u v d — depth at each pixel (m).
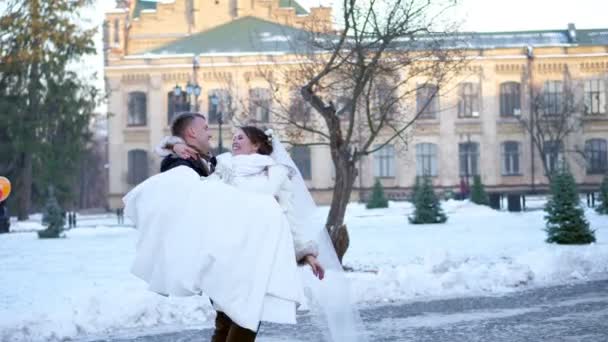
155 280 3.90
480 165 56.59
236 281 3.79
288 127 17.30
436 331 7.19
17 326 7.43
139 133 57.09
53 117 38.94
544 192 55.69
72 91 38.84
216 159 4.39
